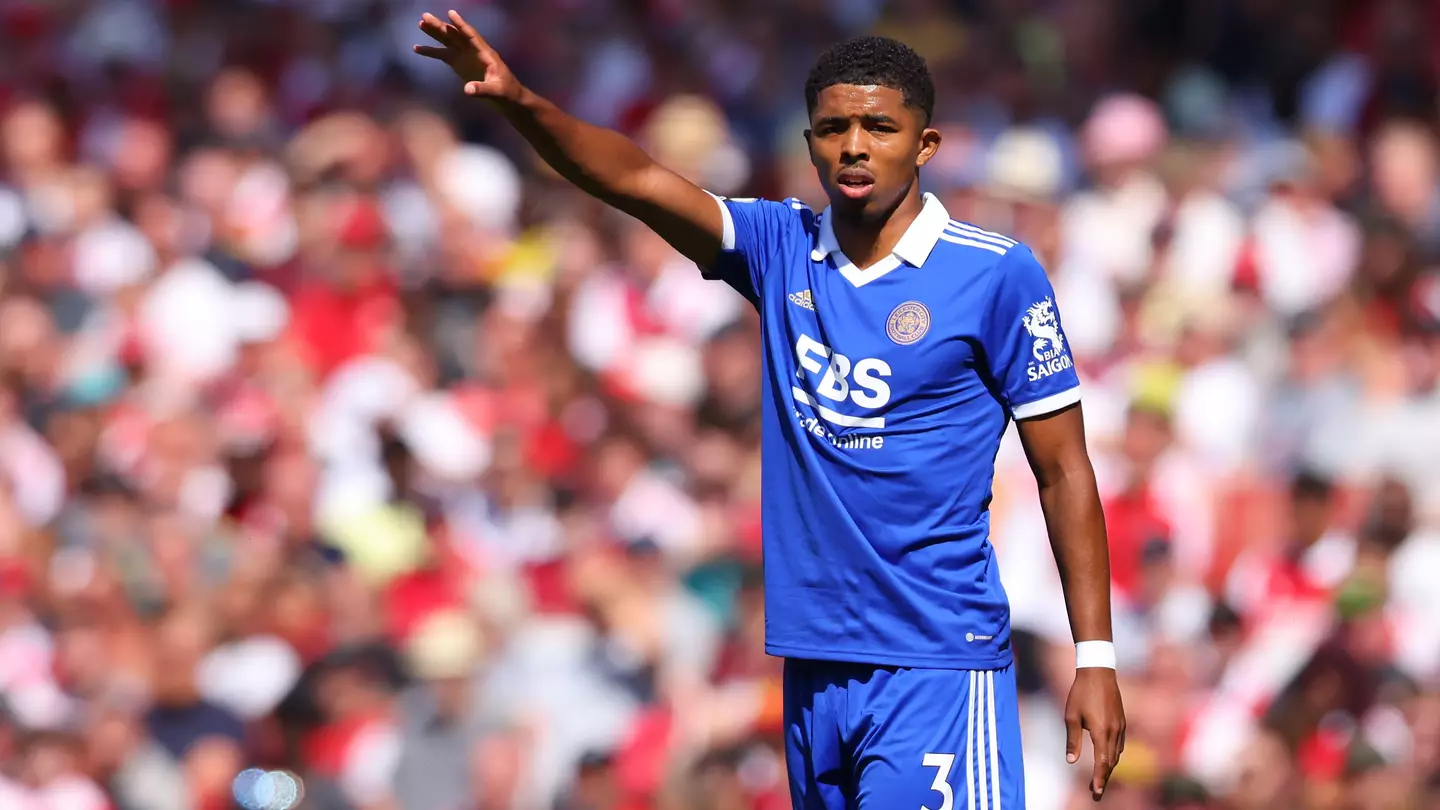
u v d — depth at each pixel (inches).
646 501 1476.4
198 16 2129.7
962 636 655.1
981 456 658.8
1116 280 1793.8
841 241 663.8
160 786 1305.4
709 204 681.0
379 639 1357.0
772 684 1284.4
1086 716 649.6
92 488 1494.8
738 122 2073.1
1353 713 1328.7
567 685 1325.0
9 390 1663.4
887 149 646.5
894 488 650.8
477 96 637.3
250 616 1386.6
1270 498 1512.1
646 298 1717.5
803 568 663.1
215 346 1690.5
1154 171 1915.6
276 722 1321.4
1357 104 2137.1
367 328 1680.6
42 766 1294.3
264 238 1791.3
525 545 1477.6
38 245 1804.9
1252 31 2233.0
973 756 655.1
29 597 1417.3
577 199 1871.3
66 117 2062.0
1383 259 1840.6
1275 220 1875.0
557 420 1615.4
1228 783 1280.8
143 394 1637.6
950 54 2156.7
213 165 1861.5
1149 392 1568.7
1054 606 1352.1
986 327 650.2
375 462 1519.4
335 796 1295.5
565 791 1282.0
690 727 1278.3
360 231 1743.4
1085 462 661.3
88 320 1718.8
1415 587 1435.8
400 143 1861.5
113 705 1326.3
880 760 655.1
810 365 662.5
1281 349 1739.7
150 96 2060.8
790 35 2166.6
